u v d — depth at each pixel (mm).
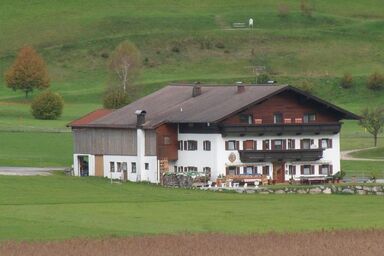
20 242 157500
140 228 175000
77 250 149500
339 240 157000
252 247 151500
